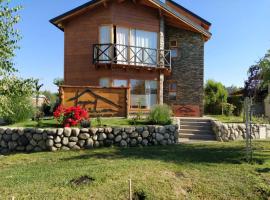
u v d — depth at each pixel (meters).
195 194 5.24
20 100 8.34
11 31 5.68
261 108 22.05
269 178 5.97
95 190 4.80
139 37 15.45
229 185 5.55
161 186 5.25
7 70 5.74
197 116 16.67
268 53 8.66
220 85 21.72
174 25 17.06
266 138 12.27
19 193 4.56
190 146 9.43
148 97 15.61
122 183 5.12
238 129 11.53
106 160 6.82
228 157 7.59
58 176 5.38
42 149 8.50
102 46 14.87
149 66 15.24
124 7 15.12
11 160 7.30
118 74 14.89
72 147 8.61
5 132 8.86
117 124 9.95
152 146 9.35
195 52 16.95
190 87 16.92
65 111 9.37
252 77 16.58
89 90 11.24
